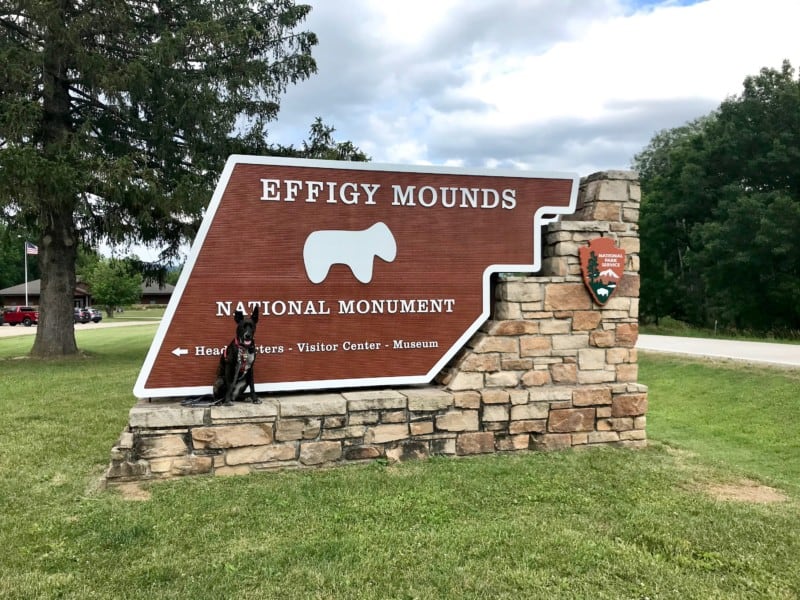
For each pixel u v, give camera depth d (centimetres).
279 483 496
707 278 3100
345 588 326
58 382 1090
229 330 557
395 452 567
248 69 1523
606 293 639
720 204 2995
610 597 321
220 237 555
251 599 313
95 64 1309
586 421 628
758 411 934
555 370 630
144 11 1526
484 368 605
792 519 442
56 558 360
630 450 623
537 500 469
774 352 1538
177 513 430
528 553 371
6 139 1243
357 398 561
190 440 514
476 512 442
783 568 360
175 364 542
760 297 2927
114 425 722
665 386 1222
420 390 602
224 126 1512
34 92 1376
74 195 1280
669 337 2377
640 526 418
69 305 1623
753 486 532
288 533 399
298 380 574
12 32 1414
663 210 3597
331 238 584
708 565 362
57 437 658
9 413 793
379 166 598
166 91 1416
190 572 342
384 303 599
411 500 460
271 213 569
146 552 369
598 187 653
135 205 1373
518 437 605
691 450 654
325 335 582
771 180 3016
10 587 323
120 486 491
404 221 606
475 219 627
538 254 643
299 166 575
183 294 546
